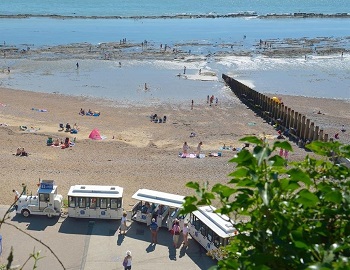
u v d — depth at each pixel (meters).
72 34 135.12
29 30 141.38
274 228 5.09
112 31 144.12
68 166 41.06
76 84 77.62
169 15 198.62
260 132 55.03
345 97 73.25
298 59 102.88
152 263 25.52
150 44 118.88
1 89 72.31
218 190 5.52
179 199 29.48
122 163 42.34
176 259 25.95
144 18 187.38
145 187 36.72
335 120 60.34
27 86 75.31
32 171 39.34
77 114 60.31
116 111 62.47
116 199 29.56
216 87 78.44
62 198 32.03
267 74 88.38
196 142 50.00
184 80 82.44
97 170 40.25
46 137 49.56
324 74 89.50
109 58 99.38
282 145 5.03
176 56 103.50
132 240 27.77
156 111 63.06
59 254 25.88
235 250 5.79
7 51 104.00
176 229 26.86
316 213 5.41
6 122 54.91
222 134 53.41
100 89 74.88
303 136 52.28
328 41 129.88
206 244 26.16
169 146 48.44
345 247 4.64
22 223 29.22
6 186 35.56
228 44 121.62
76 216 29.81
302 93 75.12
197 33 143.50
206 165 42.34
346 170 6.09
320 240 5.24
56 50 106.88
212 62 98.12
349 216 5.31
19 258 25.11
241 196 5.36
